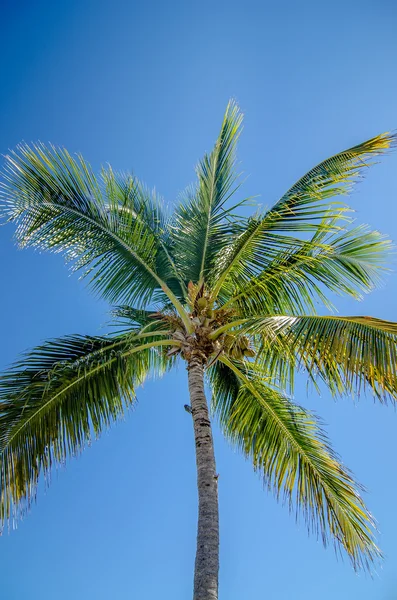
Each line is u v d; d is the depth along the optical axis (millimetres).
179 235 9508
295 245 8141
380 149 7816
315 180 8000
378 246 8211
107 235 8570
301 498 8289
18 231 8125
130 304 9078
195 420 7355
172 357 9594
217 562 5785
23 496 7062
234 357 8039
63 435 7508
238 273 8805
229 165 9266
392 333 5984
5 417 7363
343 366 6273
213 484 6613
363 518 7961
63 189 8297
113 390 7969
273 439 8867
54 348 7906
